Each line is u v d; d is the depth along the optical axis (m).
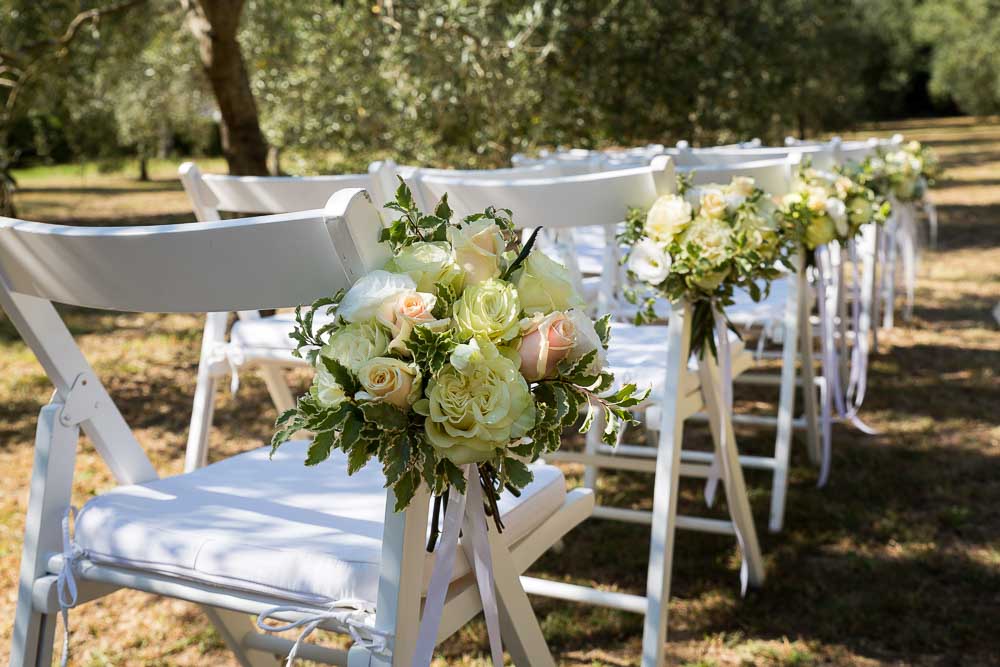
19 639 1.40
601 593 2.09
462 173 2.28
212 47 5.46
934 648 2.27
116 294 1.21
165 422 4.16
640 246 2.03
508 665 2.22
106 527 1.37
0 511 3.11
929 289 6.75
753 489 3.32
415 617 1.18
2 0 6.81
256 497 1.48
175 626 2.42
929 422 3.97
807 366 3.40
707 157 3.43
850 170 3.80
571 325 1.13
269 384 2.68
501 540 1.37
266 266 1.10
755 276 2.15
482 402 1.05
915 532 2.90
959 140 23.30
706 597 2.54
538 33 6.47
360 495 1.49
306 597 1.22
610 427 1.22
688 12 8.14
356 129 7.14
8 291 1.33
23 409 4.38
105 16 7.24
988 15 25.48
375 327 1.07
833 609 2.46
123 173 22.08
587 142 7.92
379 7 5.71
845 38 14.38
